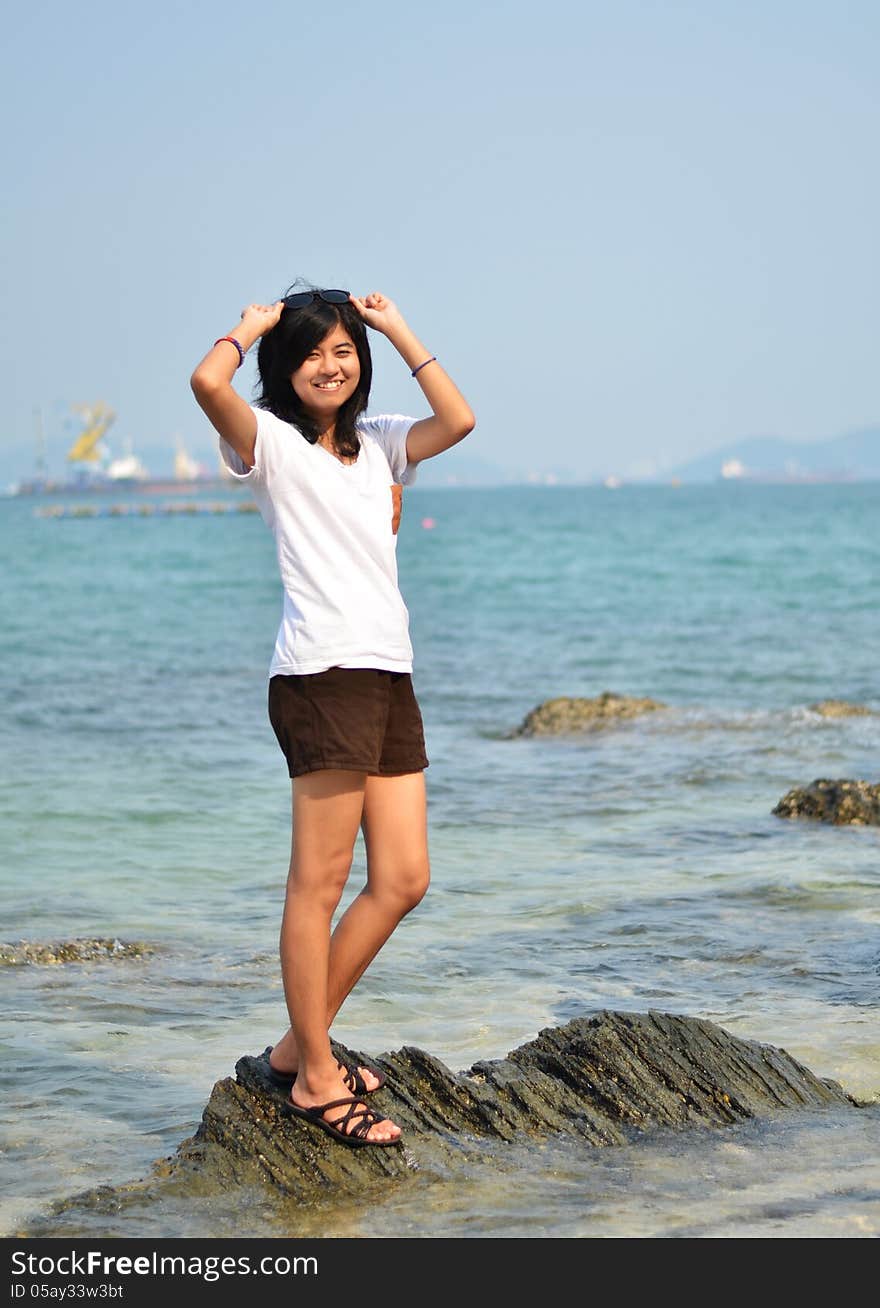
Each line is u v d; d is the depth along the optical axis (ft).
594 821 29.09
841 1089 13.91
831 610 86.89
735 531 215.31
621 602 98.07
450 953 19.30
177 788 32.45
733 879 23.54
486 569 139.44
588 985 17.79
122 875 24.20
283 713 11.44
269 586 124.57
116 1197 11.57
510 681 57.06
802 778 33.65
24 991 17.70
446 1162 12.10
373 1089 12.64
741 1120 13.05
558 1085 13.25
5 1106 13.91
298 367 11.51
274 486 11.44
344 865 11.73
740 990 17.49
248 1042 15.88
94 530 290.56
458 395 11.87
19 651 69.51
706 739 39.40
